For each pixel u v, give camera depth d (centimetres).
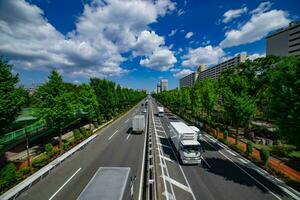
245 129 2956
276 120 1270
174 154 2117
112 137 3009
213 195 1255
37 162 1764
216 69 13212
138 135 3138
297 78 1180
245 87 2366
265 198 1223
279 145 2314
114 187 851
